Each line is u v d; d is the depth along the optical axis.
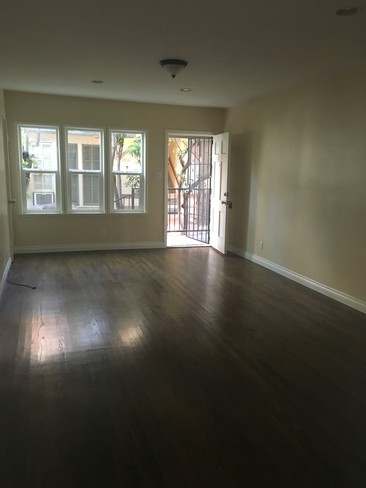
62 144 6.27
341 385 2.65
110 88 5.44
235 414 2.30
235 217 6.76
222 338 3.34
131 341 3.23
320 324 3.71
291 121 5.12
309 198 4.82
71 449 1.98
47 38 3.36
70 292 4.45
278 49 3.53
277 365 2.91
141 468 1.87
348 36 3.17
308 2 2.55
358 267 4.10
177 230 8.63
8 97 5.87
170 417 2.26
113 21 2.96
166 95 5.85
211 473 1.85
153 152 6.80
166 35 3.24
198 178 7.82
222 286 4.85
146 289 4.64
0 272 4.34
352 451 2.02
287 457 1.97
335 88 4.32
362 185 4.00
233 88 5.20
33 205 6.36
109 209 6.72
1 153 4.89
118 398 2.43
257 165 5.99
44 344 3.13
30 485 1.76
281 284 4.99
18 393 2.46
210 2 2.59
